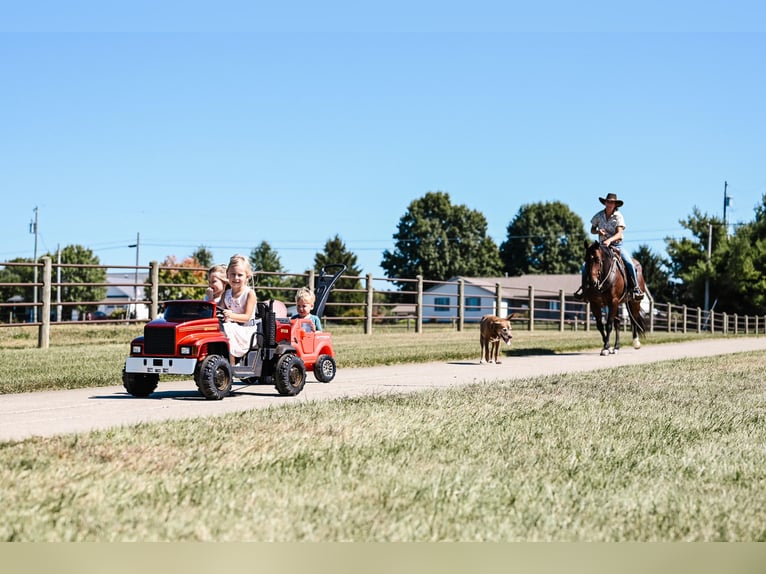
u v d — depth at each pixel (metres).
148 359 8.33
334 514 3.90
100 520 3.72
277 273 18.72
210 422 6.30
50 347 15.21
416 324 23.62
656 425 6.76
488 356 13.76
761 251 61.12
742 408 8.07
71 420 6.79
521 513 4.01
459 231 89.31
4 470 4.54
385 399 7.96
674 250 66.62
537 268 95.12
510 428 6.35
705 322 43.72
